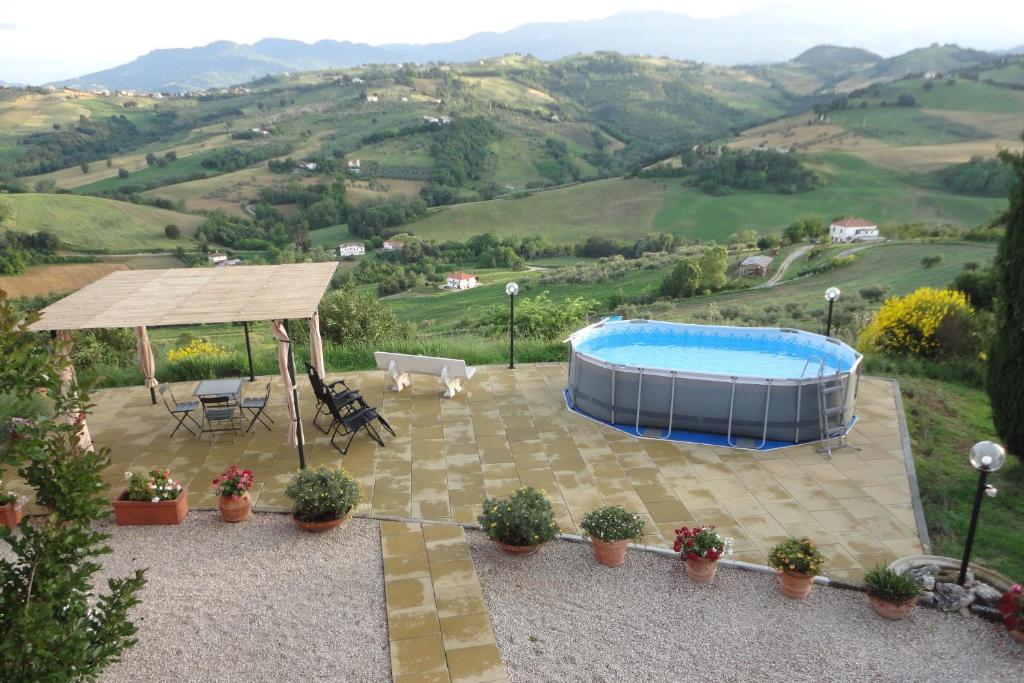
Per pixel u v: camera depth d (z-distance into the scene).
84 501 3.67
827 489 7.51
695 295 52.34
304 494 6.45
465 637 5.09
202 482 7.69
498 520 6.11
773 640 5.13
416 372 10.66
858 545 6.39
